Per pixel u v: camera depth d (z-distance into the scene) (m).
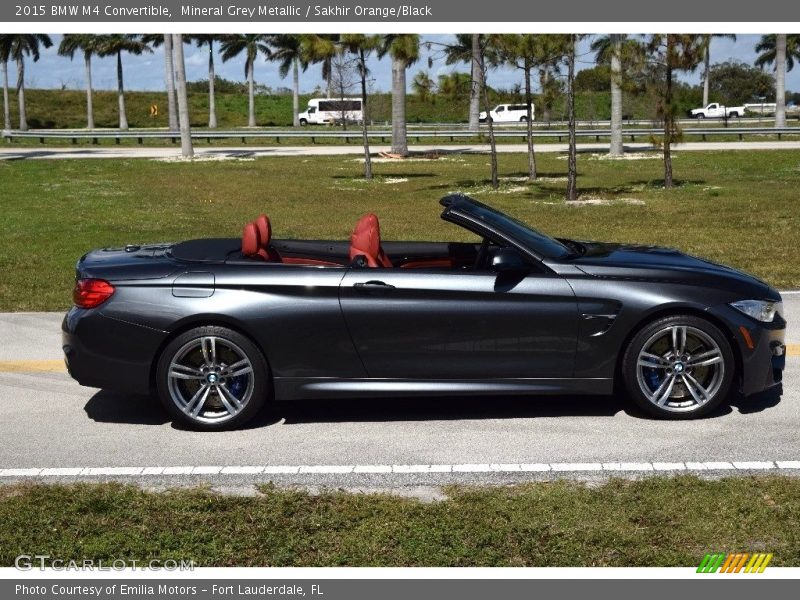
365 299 5.50
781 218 16.64
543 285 5.51
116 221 17.50
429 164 34.06
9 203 21.42
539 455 5.05
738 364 5.65
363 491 4.58
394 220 17.88
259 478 4.78
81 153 39.81
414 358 5.55
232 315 5.46
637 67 22.70
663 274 5.59
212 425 5.59
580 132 45.75
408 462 4.98
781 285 10.15
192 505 4.33
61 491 4.54
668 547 3.87
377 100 71.06
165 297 5.50
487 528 4.04
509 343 5.52
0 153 39.75
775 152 35.41
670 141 23.64
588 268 5.58
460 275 5.55
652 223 16.59
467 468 4.85
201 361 5.61
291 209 20.19
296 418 5.85
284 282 5.51
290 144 46.91
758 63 84.38
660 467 4.80
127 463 5.04
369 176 28.89
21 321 8.92
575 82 23.52
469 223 5.68
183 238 15.00
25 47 65.31
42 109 80.06
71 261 12.59
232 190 24.84
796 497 4.30
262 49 69.56
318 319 5.49
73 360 5.61
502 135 47.81
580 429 5.50
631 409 5.88
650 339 5.54
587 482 4.62
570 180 21.45
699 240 13.93
